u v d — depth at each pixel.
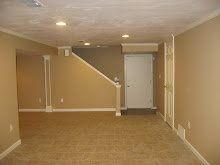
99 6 2.28
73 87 6.66
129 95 7.33
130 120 5.43
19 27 3.30
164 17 2.80
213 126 2.62
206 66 2.78
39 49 4.98
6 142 3.38
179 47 3.91
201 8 2.38
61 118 5.76
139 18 2.85
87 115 6.09
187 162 3.01
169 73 4.74
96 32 3.93
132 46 5.85
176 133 4.25
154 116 5.84
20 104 6.71
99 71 7.24
